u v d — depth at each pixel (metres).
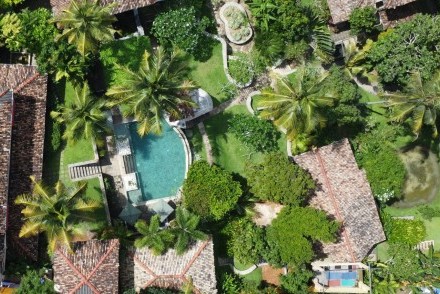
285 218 49.09
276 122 45.34
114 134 50.56
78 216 44.75
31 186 47.50
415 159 54.91
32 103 47.81
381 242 52.91
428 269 52.31
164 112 49.94
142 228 46.50
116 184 51.03
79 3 46.94
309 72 51.75
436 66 50.16
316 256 51.31
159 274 46.84
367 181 51.62
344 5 51.03
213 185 48.84
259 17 51.78
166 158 51.50
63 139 49.25
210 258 47.59
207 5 52.53
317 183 50.81
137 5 48.72
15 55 49.28
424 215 54.81
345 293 51.78
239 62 52.22
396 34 50.72
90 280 45.69
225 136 52.47
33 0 50.19
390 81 52.03
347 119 50.78
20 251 47.06
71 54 47.34
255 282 51.16
